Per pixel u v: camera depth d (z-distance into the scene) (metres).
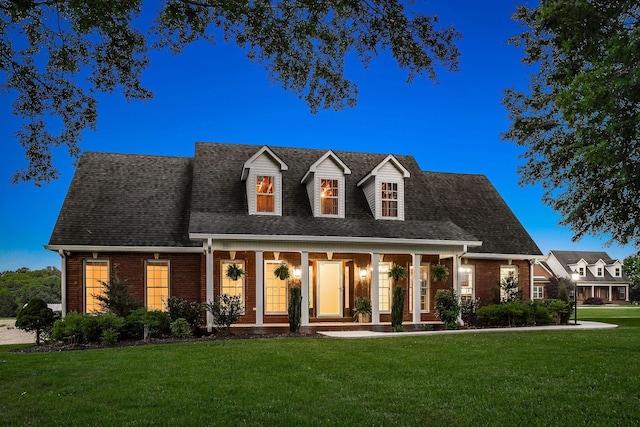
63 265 19.50
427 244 20.91
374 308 20.17
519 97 18.00
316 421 7.08
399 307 19.22
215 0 9.08
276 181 21.33
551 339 15.55
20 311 18.25
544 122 16.27
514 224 26.06
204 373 10.12
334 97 10.75
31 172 10.91
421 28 9.28
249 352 12.67
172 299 18.77
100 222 20.44
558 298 25.42
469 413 7.50
